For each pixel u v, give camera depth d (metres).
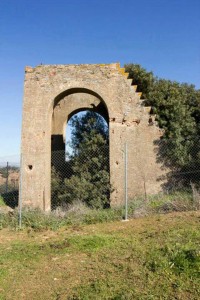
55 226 10.77
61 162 18.38
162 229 8.83
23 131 15.56
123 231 9.32
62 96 16.61
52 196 16.72
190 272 5.67
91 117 18.92
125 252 7.27
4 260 7.59
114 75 15.95
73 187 15.63
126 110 15.80
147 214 11.23
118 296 5.27
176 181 15.55
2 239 9.73
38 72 16.05
